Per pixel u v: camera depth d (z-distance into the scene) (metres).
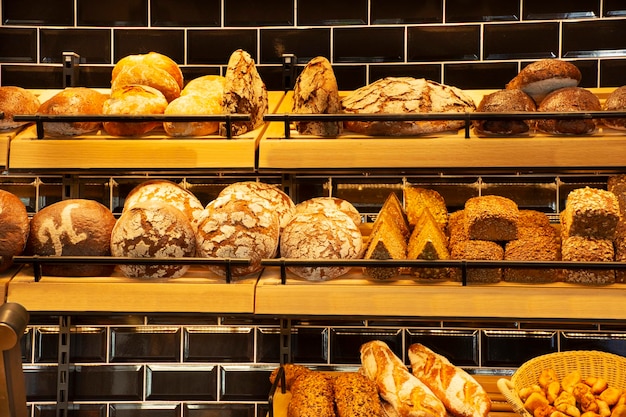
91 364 1.78
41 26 1.79
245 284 1.27
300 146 1.26
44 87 1.80
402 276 1.31
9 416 1.02
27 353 1.78
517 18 1.75
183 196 1.43
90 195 1.78
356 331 1.76
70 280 1.28
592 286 1.26
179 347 1.79
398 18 1.77
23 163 1.28
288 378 1.58
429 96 1.32
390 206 1.44
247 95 1.32
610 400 1.36
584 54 1.74
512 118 1.22
